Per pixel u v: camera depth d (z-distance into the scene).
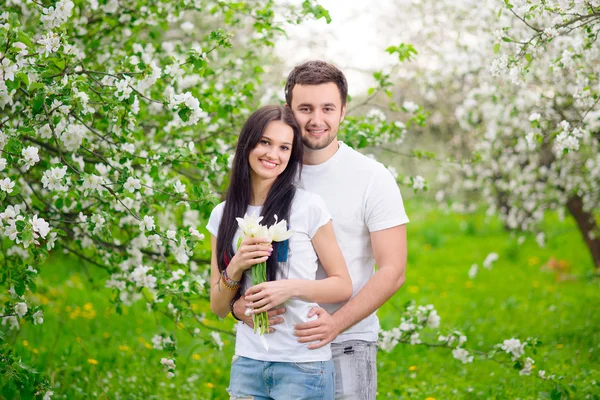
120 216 4.07
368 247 2.85
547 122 5.70
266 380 2.59
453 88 8.88
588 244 8.90
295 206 2.63
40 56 2.98
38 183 4.44
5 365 2.94
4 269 3.10
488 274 10.29
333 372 2.63
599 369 4.98
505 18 5.16
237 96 4.43
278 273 2.59
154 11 4.43
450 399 4.49
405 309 4.13
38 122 3.04
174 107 3.11
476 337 6.21
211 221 2.86
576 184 7.51
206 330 6.41
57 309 7.05
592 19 3.51
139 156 3.50
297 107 2.75
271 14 4.30
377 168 2.81
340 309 2.65
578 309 7.27
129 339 6.20
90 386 4.61
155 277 3.53
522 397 4.39
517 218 8.76
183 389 4.76
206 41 4.83
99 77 3.71
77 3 4.09
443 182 12.82
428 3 8.42
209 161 3.53
